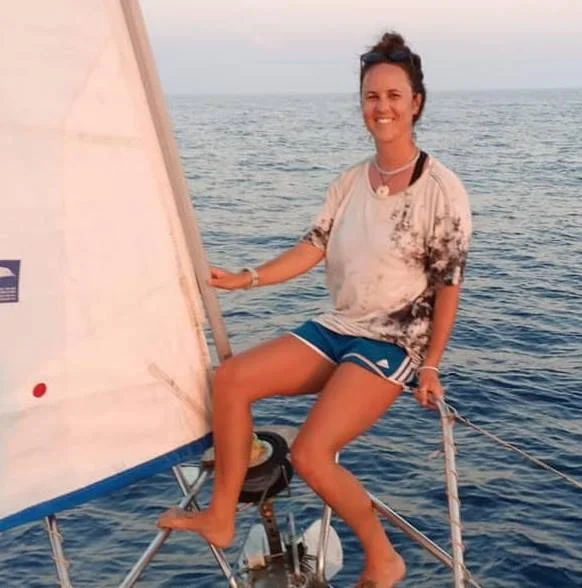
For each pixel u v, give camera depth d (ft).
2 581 23.13
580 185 131.54
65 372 9.52
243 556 12.07
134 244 9.98
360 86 11.05
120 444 9.95
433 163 10.96
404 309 11.03
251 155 174.70
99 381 9.77
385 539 10.66
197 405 10.65
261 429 11.83
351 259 11.12
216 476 10.88
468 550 24.44
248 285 11.35
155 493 27.76
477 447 31.53
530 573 23.34
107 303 9.78
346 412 10.52
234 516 10.85
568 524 25.88
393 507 26.91
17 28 8.98
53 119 9.26
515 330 49.06
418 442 31.78
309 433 10.43
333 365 11.17
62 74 9.29
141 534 25.31
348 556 23.47
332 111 478.59
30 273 9.24
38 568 23.71
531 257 73.56
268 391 10.94
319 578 11.62
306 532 12.78
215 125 308.60
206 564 23.41
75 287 9.55
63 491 9.49
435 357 10.71
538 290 60.23
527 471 29.48
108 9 9.52
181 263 10.41
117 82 9.66
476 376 40.09
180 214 10.30
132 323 10.02
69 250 9.49
